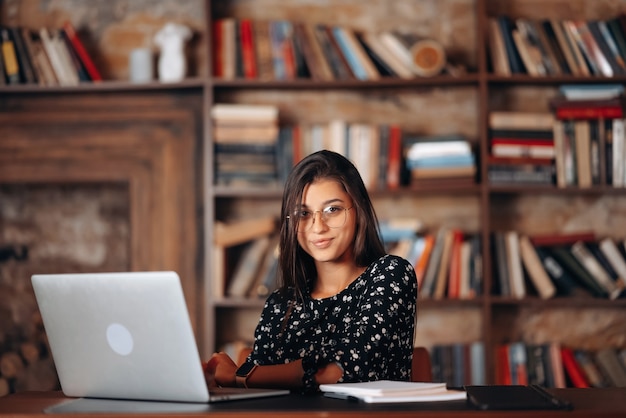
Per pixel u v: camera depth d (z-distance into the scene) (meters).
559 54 4.86
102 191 5.23
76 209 5.21
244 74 4.92
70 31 4.94
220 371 2.43
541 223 5.05
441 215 5.05
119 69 5.11
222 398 2.07
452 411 1.87
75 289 2.16
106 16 5.12
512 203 5.06
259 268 4.86
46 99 5.04
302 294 2.70
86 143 5.04
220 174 4.81
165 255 5.00
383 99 5.08
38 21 5.12
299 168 2.67
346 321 2.59
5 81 4.89
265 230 4.84
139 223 5.01
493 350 4.90
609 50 4.84
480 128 4.83
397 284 2.52
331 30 4.91
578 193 4.95
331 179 2.64
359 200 2.65
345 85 4.89
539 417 1.87
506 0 5.12
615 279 4.73
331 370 2.34
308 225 2.65
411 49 4.86
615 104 4.79
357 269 2.70
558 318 5.02
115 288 2.09
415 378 2.84
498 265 4.79
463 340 5.01
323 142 4.87
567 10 5.12
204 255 4.98
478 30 4.87
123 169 5.03
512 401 1.96
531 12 5.13
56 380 5.13
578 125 4.79
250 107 4.83
